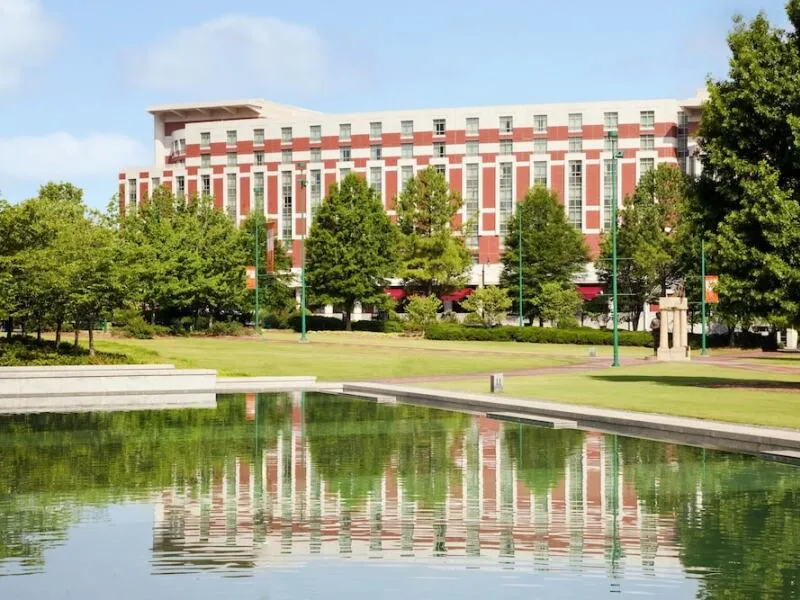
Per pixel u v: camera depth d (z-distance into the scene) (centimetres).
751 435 2019
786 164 3488
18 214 4359
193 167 13000
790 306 3316
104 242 4403
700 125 3744
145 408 3119
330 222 9406
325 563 1160
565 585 1067
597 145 11381
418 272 9550
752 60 3534
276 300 9944
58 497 1552
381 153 12050
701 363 5866
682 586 1060
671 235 8844
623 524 1345
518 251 9588
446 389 3616
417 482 1675
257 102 13838
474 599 1019
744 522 1352
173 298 8025
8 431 2450
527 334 8488
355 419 2716
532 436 2294
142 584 1078
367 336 8550
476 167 11738
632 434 2334
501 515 1405
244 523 1366
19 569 1138
